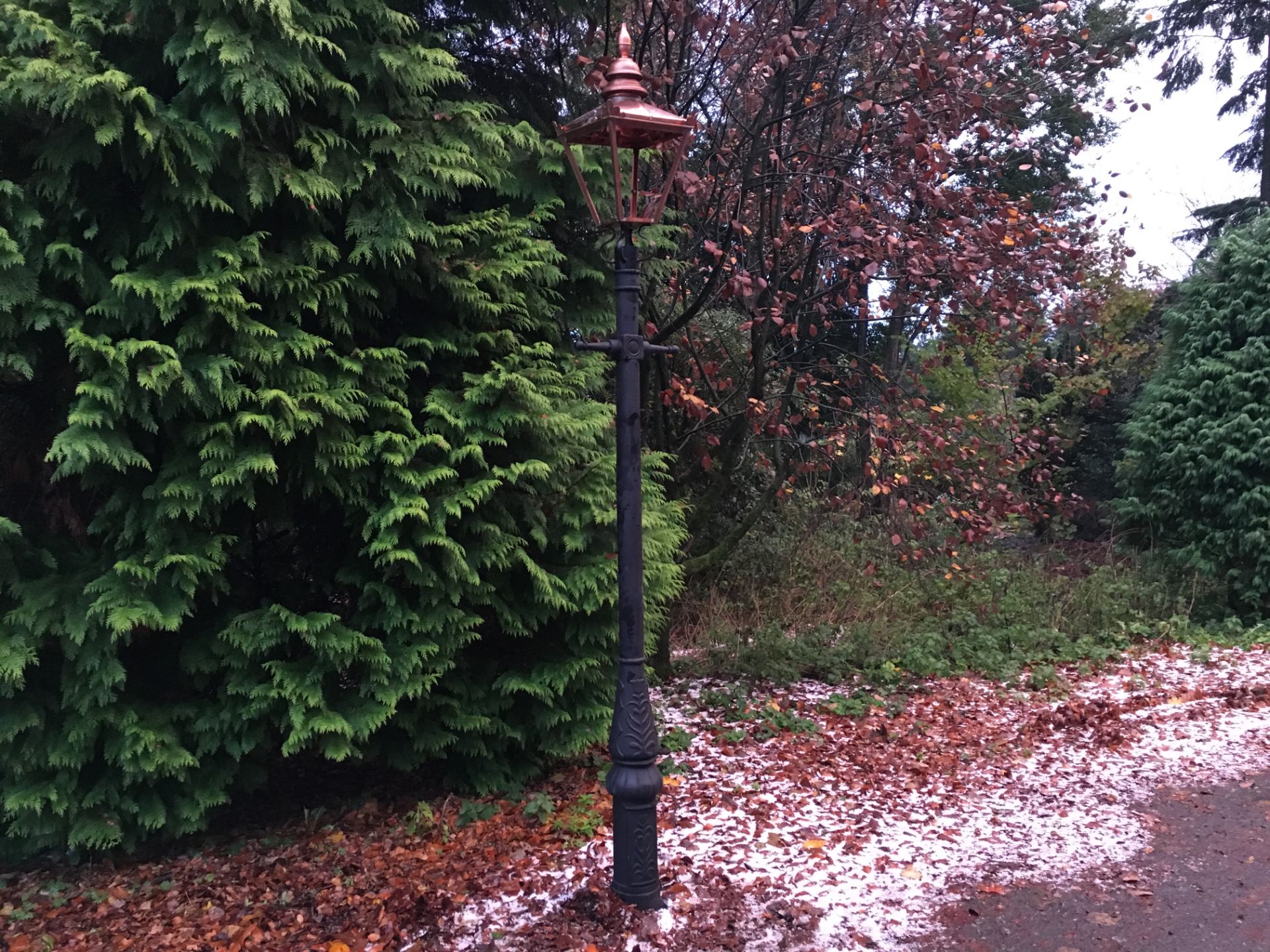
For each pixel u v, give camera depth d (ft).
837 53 22.26
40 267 11.36
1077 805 15.80
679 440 24.27
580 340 17.81
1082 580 32.01
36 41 10.89
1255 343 30.17
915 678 24.07
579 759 17.29
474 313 14.73
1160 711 21.12
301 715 13.03
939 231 19.44
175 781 13.71
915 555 26.16
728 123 23.03
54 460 12.75
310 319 13.80
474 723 14.88
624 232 11.35
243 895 12.63
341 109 13.21
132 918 12.19
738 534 24.09
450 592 14.14
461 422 14.11
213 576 12.81
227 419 12.39
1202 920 11.96
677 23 20.84
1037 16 23.39
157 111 11.35
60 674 12.91
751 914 11.74
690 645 27.12
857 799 15.84
